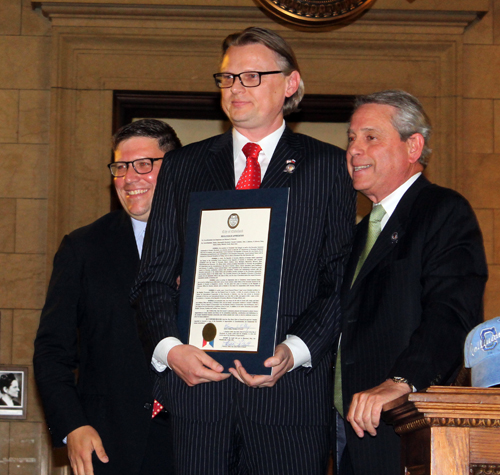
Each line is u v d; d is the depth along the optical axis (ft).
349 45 15.46
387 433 6.95
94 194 15.19
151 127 9.67
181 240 7.33
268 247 6.74
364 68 15.56
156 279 7.41
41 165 15.34
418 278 7.24
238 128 7.52
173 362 6.72
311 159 7.38
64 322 9.00
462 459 4.58
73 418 8.45
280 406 6.85
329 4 14.96
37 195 15.28
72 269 9.16
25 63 15.55
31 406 14.65
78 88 15.40
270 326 6.53
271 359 6.40
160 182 7.73
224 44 7.64
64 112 15.28
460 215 7.29
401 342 7.09
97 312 8.97
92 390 8.86
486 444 4.61
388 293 7.27
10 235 15.17
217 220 6.99
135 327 8.84
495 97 15.65
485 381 5.01
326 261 7.25
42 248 15.14
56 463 14.49
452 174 15.21
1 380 14.69
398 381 6.32
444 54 15.58
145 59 15.52
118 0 15.11
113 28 15.34
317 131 16.42
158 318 7.14
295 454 6.83
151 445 8.51
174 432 7.12
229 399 6.86
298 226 7.13
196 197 7.15
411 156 7.93
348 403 7.22
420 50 15.55
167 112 16.22
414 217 7.52
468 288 6.84
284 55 7.47
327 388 7.27
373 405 6.03
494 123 15.61
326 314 7.09
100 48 15.47
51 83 15.29
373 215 8.00
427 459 4.68
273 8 14.97
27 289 15.01
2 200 15.25
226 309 6.72
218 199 7.04
